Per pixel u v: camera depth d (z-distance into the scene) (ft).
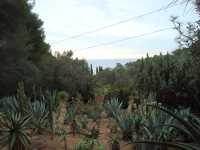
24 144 32.24
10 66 74.95
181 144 9.61
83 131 42.06
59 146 35.45
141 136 28.86
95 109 55.88
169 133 22.98
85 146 31.91
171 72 42.01
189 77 37.83
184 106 38.63
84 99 96.27
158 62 44.52
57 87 95.35
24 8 80.23
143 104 35.17
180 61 41.65
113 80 104.99
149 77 44.21
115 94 76.84
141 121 31.53
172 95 40.52
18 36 78.59
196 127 10.03
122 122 37.14
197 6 12.07
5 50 74.33
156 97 42.27
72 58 108.58
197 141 9.69
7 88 75.66
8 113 35.47
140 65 47.91
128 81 87.35
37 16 99.71
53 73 95.40
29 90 77.56
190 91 37.45
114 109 54.70
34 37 99.19
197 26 23.25
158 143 9.86
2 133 33.65
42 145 35.17
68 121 45.98
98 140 35.99
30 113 38.96
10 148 31.09
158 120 26.37
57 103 49.14
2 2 74.28
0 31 75.51
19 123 32.19
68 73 97.19
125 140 35.73
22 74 76.69
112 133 39.93
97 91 82.38
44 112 42.93
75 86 97.09
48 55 108.47
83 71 102.37
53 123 40.91
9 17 76.23
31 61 87.71
